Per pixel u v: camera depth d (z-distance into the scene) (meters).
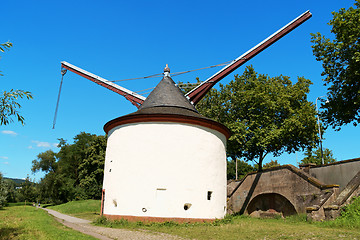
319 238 10.66
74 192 54.53
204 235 12.08
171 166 15.98
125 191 16.11
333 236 10.90
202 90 24.09
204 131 17.31
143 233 12.56
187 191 15.88
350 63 17.98
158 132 16.47
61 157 63.75
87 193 51.59
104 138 44.91
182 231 13.12
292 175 20.73
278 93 27.73
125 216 15.71
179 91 20.39
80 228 14.13
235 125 27.14
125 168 16.52
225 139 19.55
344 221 13.93
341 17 18.09
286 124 25.58
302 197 19.28
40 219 16.27
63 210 34.62
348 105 18.95
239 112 29.11
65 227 13.77
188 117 16.72
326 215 15.73
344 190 16.44
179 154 16.23
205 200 16.33
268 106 26.62
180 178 15.92
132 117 16.91
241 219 20.62
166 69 21.55
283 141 27.03
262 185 24.20
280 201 22.58
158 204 15.48
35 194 61.94
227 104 29.62
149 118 16.69
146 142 16.42
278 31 23.16
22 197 62.66
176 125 16.64
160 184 15.69
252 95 27.59
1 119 8.42
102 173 43.91
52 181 57.91
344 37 18.05
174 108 18.55
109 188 17.11
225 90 30.12
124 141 17.06
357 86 18.44
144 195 15.62
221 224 15.78
